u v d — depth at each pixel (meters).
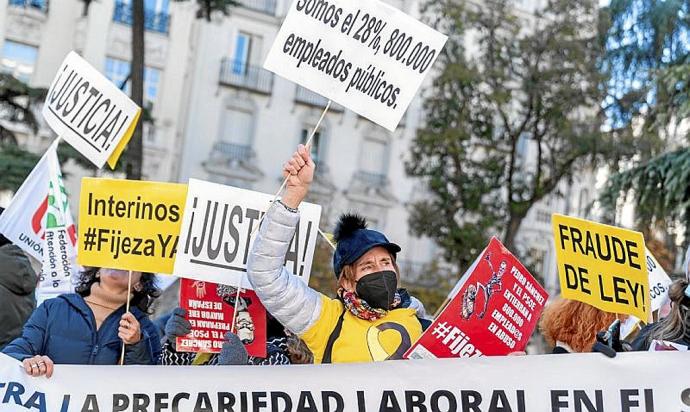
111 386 4.06
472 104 26.38
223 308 4.50
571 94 24.73
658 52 16.34
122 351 4.16
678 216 12.97
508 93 25.53
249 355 4.46
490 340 4.08
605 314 4.59
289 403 4.05
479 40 26.50
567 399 4.03
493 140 26.70
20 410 3.99
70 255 5.53
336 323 4.02
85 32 30.27
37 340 4.27
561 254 4.21
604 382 4.05
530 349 18.08
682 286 4.41
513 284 4.13
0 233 5.64
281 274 3.86
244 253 4.43
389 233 35.31
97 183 4.41
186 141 32.28
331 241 4.57
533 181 26.94
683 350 4.15
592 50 24.33
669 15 15.99
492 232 27.78
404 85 4.36
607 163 24.16
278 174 33.84
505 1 26.58
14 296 5.20
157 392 4.07
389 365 4.00
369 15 4.35
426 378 4.02
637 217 13.83
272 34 33.69
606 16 21.08
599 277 4.24
